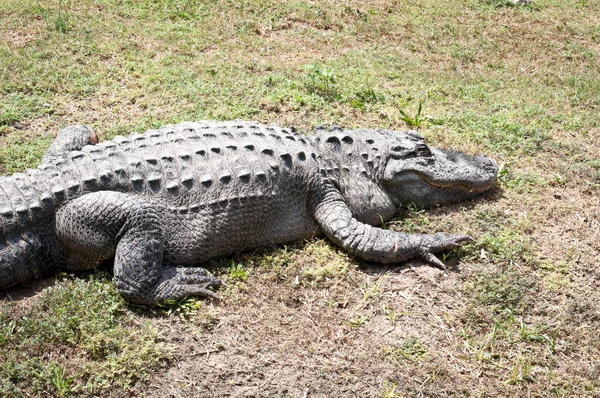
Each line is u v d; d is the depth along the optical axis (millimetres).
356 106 7879
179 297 5078
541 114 8109
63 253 5219
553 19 10953
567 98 8570
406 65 9062
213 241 5430
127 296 5008
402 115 7844
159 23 9453
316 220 5879
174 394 4477
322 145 6129
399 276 5609
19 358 4547
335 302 5305
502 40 10125
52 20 9180
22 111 7289
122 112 7426
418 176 6227
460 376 4762
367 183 6113
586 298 5480
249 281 5406
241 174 5469
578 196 6734
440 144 7332
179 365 4676
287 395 4516
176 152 5500
